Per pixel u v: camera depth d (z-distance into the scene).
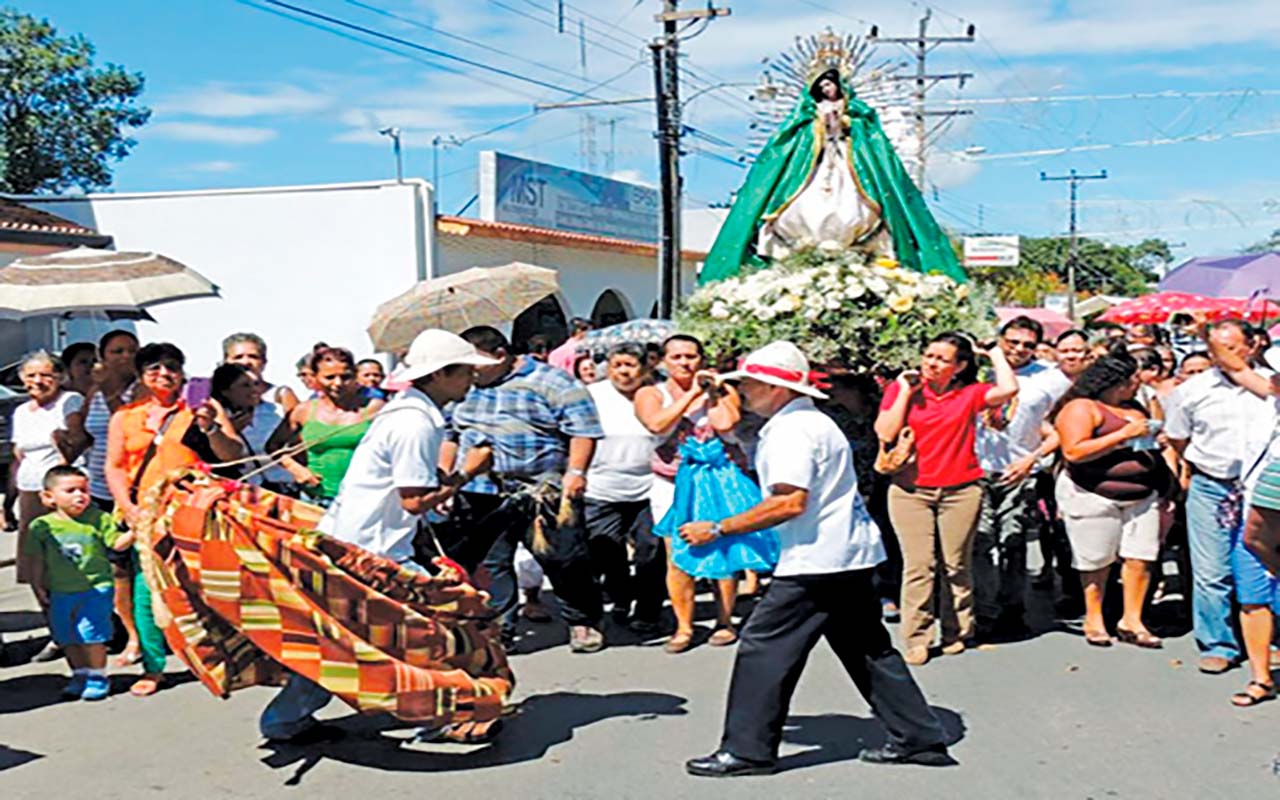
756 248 9.78
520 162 25.47
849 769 5.50
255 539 5.22
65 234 19.08
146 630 6.78
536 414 7.32
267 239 20.34
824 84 9.57
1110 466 7.38
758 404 5.42
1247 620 6.39
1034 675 6.97
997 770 5.48
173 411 6.73
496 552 7.56
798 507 5.16
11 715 6.49
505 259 22.44
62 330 20.11
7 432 17.06
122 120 34.19
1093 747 5.78
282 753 5.83
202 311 20.59
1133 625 7.58
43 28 32.88
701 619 8.42
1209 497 6.92
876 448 8.16
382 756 5.77
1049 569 9.15
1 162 31.69
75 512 6.64
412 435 5.48
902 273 8.05
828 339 7.84
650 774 5.50
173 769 5.67
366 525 5.52
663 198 22.47
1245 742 5.84
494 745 5.91
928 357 7.06
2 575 10.05
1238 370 6.64
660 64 22.17
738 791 5.28
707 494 7.03
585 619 7.58
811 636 5.35
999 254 63.06
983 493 7.50
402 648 5.32
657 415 7.45
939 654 7.42
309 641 5.22
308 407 7.43
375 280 20.03
